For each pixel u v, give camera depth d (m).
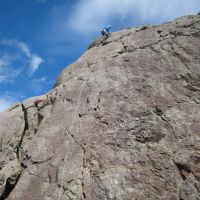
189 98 12.66
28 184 12.02
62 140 12.78
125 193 10.48
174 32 15.30
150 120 12.14
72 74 15.86
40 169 12.25
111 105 13.13
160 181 10.57
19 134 14.47
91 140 12.23
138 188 10.54
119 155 11.47
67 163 11.87
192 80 13.23
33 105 15.32
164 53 14.48
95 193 10.70
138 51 15.09
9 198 12.02
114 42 16.64
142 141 11.63
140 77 13.80
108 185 10.73
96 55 16.19
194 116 12.02
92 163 11.52
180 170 10.73
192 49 14.29
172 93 12.92
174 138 11.48
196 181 10.38
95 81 14.41
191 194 10.12
